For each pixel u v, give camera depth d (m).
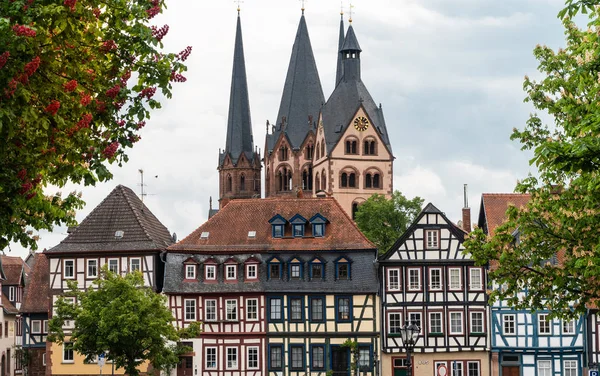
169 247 96.62
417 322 93.31
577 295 49.28
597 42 35.78
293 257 96.19
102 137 32.66
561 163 32.25
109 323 75.25
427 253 93.94
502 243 49.88
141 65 32.47
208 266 96.50
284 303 95.25
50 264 98.75
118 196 101.56
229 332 95.25
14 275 115.94
